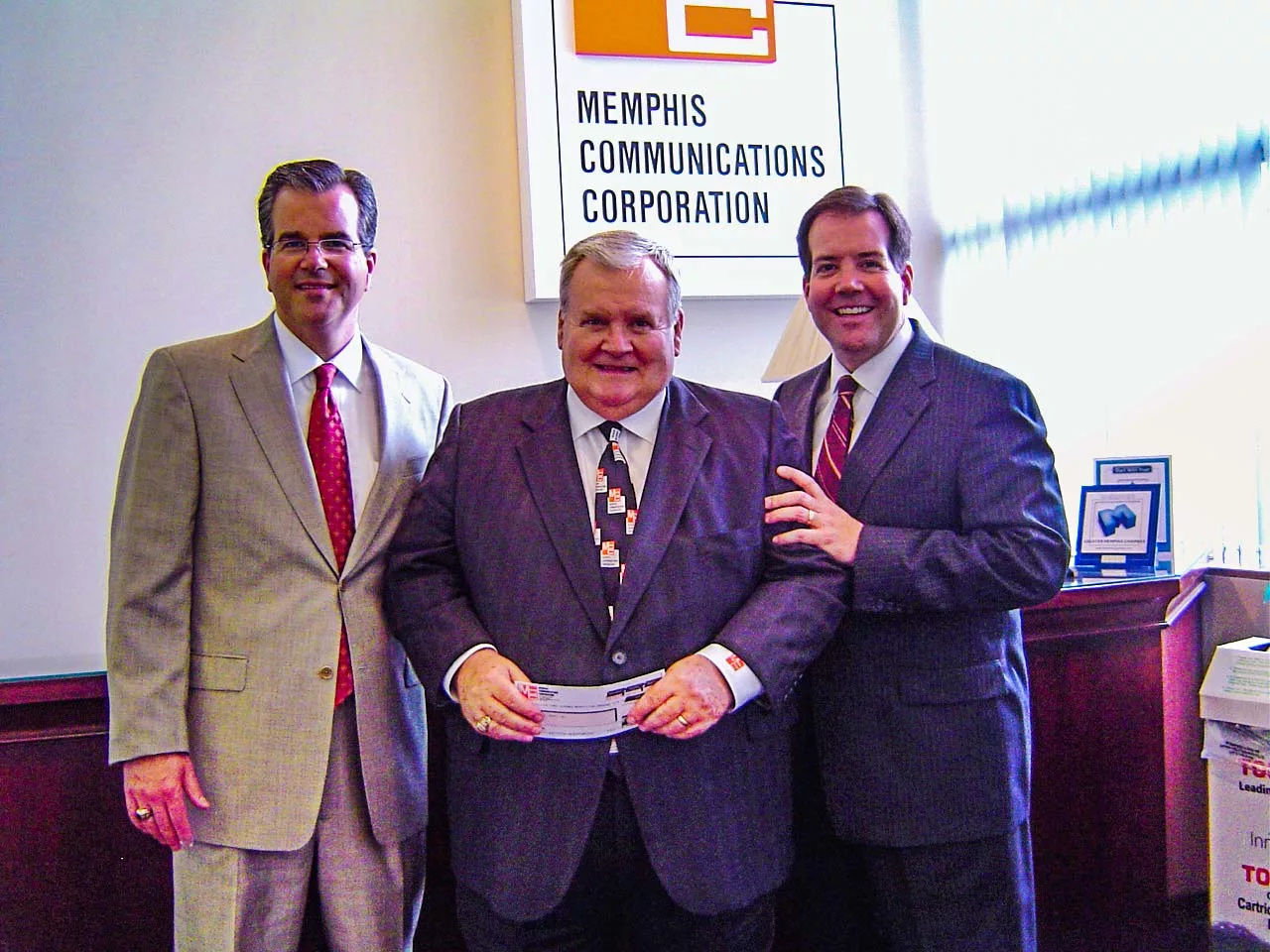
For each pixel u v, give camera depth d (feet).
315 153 11.68
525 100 11.89
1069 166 11.33
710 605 5.01
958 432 5.64
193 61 11.38
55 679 6.07
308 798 5.23
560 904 4.90
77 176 11.09
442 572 5.31
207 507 5.39
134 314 11.23
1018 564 5.36
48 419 11.00
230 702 5.29
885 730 5.57
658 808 4.84
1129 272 10.52
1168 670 8.96
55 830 6.21
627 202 12.21
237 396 5.47
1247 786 7.92
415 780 5.64
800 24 12.80
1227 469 9.41
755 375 12.94
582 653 4.88
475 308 12.12
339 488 5.58
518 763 4.94
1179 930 8.34
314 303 5.44
